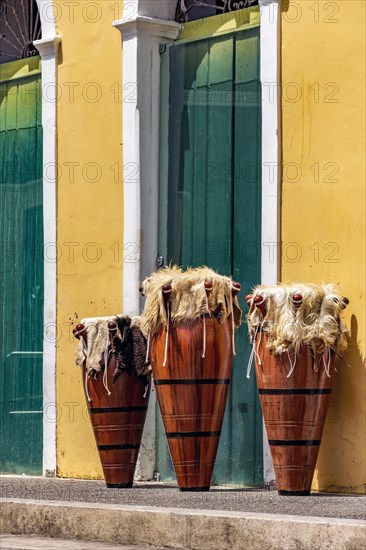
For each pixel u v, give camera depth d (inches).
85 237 524.7
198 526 363.6
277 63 459.8
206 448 442.9
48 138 541.0
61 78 536.7
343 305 427.2
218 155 492.1
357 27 438.0
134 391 464.4
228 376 446.0
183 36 509.0
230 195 487.5
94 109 523.8
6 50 576.7
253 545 351.9
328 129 445.1
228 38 491.2
